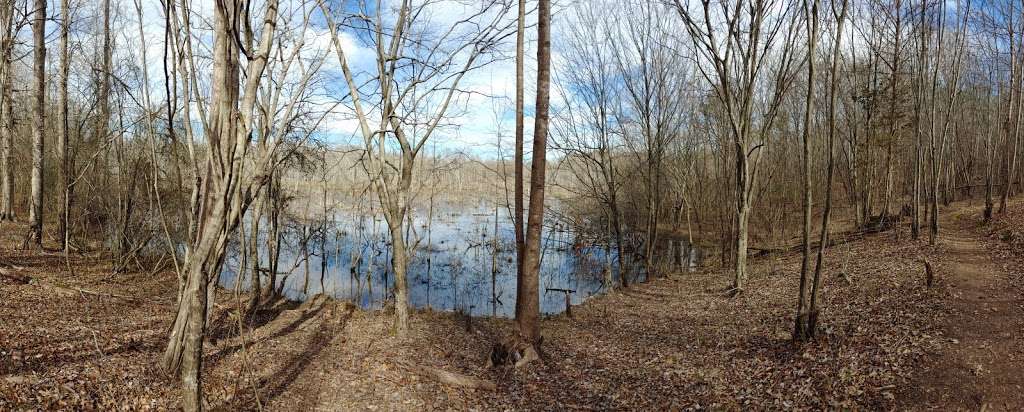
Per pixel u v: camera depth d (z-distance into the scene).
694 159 27.83
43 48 15.43
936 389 6.44
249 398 6.92
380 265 25.30
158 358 7.71
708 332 11.02
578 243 28.22
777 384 7.40
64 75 14.95
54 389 5.97
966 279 11.72
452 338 11.24
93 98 14.73
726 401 7.11
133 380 6.68
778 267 17.77
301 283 20.73
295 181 24.83
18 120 19.97
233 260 22.05
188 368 5.08
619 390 7.98
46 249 15.41
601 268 24.11
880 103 23.34
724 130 20.66
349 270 24.23
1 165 21.06
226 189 5.06
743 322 11.41
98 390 6.24
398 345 10.06
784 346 8.91
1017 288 10.65
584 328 12.68
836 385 6.91
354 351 9.59
